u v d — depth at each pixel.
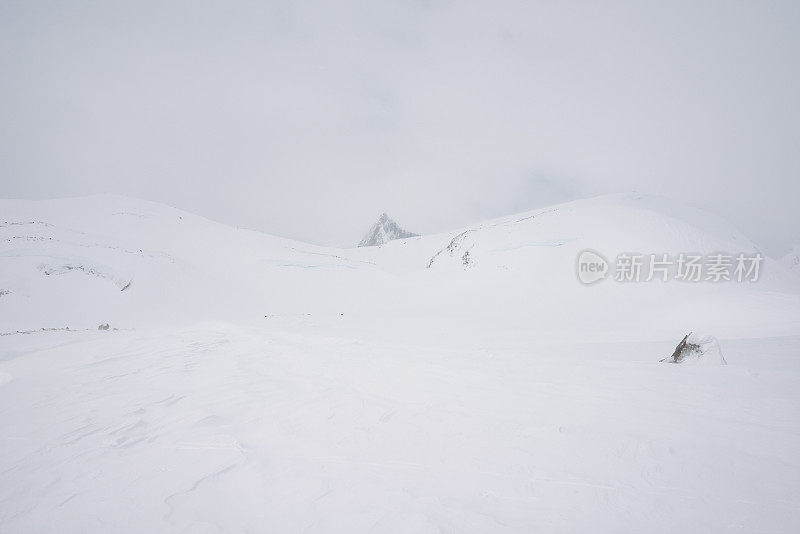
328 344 11.80
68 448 3.99
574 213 60.53
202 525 2.63
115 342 12.02
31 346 11.26
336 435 4.23
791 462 3.35
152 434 4.34
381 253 88.94
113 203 61.34
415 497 2.95
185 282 40.38
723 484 3.04
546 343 16.39
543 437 4.06
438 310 41.72
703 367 7.23
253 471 3.40
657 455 3.56
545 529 2.55
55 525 2.67
